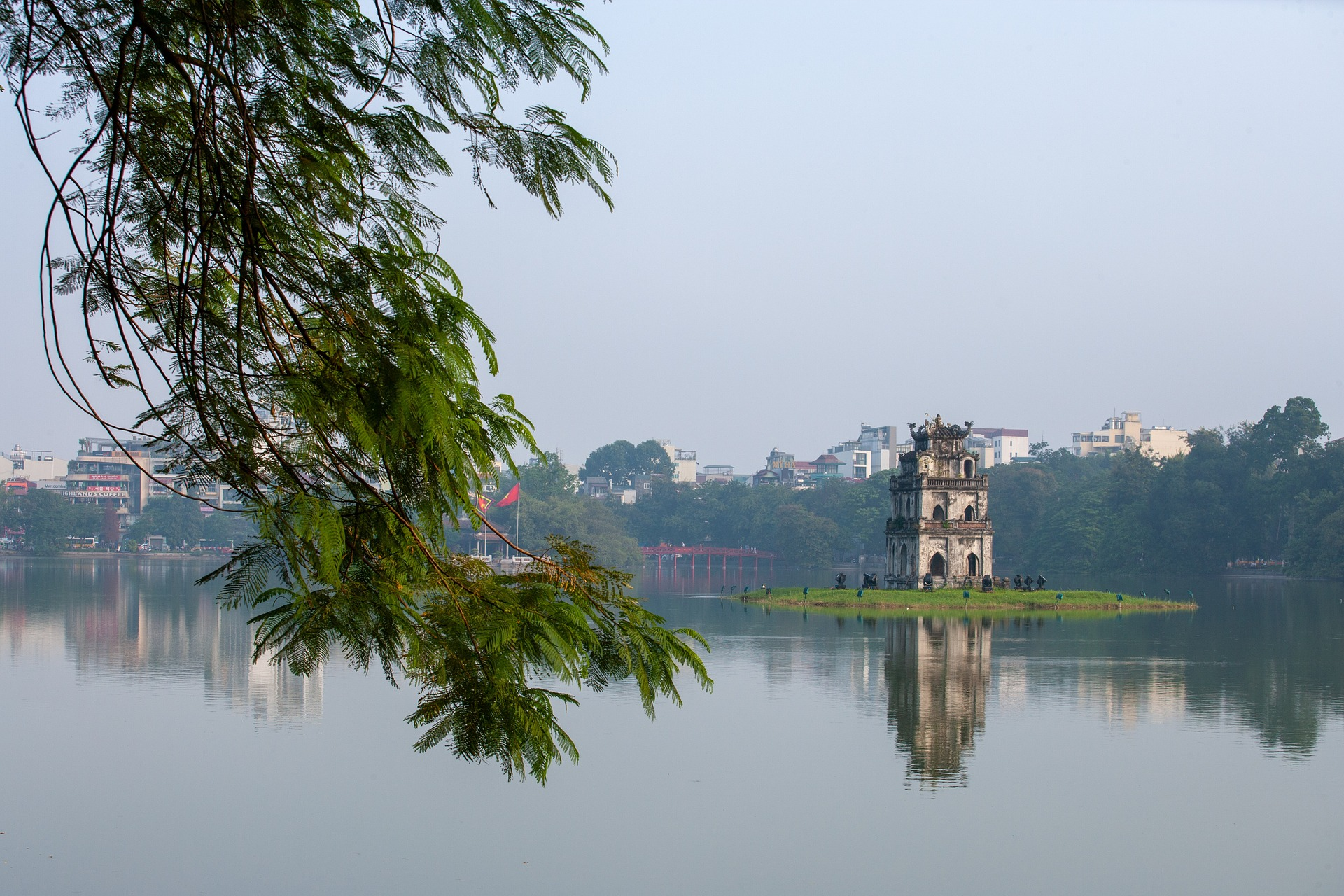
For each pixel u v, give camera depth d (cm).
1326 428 18888
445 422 906
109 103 890
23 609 10294
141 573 17588
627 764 4275
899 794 3938
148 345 948
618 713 5191
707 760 4347
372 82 962
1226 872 3209
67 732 4653
